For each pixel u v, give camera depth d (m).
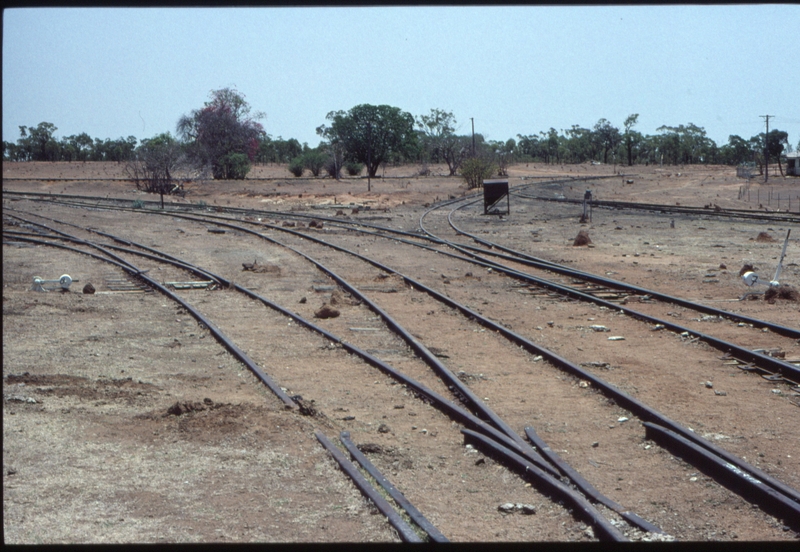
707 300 19.17
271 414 9.76
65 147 125.62
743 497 7.55
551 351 13.82
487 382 11.82
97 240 31.61
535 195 66.12
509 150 183.12
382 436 9.39
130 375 11.97
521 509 7.20
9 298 17.95
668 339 14.71
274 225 37.44
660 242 32.09
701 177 104.88
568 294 19.59
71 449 8.54
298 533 6.59
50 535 6.47
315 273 23.53
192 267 23.66
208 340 14.53
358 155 108.00
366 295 19.75
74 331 15.03
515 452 8.56
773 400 10.91
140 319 16.45
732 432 9.53
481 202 56.88
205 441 8.91
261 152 144.38
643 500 7.54
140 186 68.50
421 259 26.88
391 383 11.71
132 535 6.52
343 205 53.69
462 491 7.73
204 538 6.46
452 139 115.31
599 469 8.38
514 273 22.66
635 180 98.88
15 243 29.20
